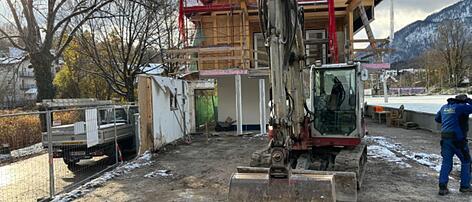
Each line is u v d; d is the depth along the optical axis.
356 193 6.44
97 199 7.50
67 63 29.48
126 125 12.89
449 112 7.25
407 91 68.06
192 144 14.70
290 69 6.39
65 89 33.84
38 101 19.92
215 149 13.31
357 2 15.62
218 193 7.77
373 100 39.09
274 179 5.11
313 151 8.34
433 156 10.66
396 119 19.53
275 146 5.16
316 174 5.23
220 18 18.00
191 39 18.67
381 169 9.40
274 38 5.32
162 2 24.25
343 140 7.82
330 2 14.66
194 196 7.59
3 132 14.58
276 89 5.29
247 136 16.42
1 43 24.42
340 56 17.86
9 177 10.29
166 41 26.27
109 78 25.55
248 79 18.61
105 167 11.51
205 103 22.31
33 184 9.49
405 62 99.06
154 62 30.31
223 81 18.88
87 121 10.15
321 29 18.28
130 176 9.38
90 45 25.47
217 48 15.09
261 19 5.62
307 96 8.03
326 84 8.05
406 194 7.30
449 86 65.31
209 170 9.92
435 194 7.26
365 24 15.57
